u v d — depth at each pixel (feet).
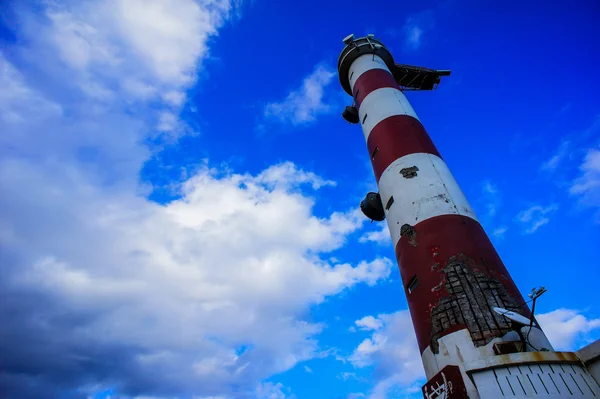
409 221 54.85
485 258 47.91
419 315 47.32
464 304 43.70
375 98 77.61
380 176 64.85
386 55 93.91
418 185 58.18
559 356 36.91
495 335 40.45
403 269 53.26
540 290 36.42
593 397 34.86
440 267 47.85
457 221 52.11
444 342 42.24
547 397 34.37
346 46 95.09
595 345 36.63
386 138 68.08
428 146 65.82
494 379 36.22
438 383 40.06
